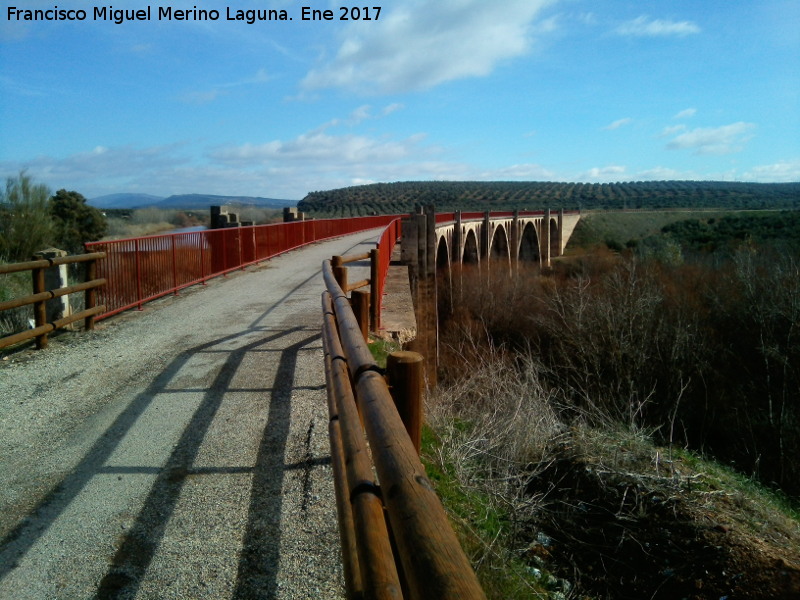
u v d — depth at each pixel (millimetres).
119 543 3244
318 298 11477
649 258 34031
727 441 16078
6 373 6512
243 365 6711
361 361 2428
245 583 2900
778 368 17516
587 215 91250
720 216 71750
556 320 21125
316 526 3395
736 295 21922
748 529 7254
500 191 180500
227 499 3711
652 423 16000
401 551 1146
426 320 21312
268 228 19484
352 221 35281
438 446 6188
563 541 7059
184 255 12812
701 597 6363
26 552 3162
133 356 7191
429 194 167250
